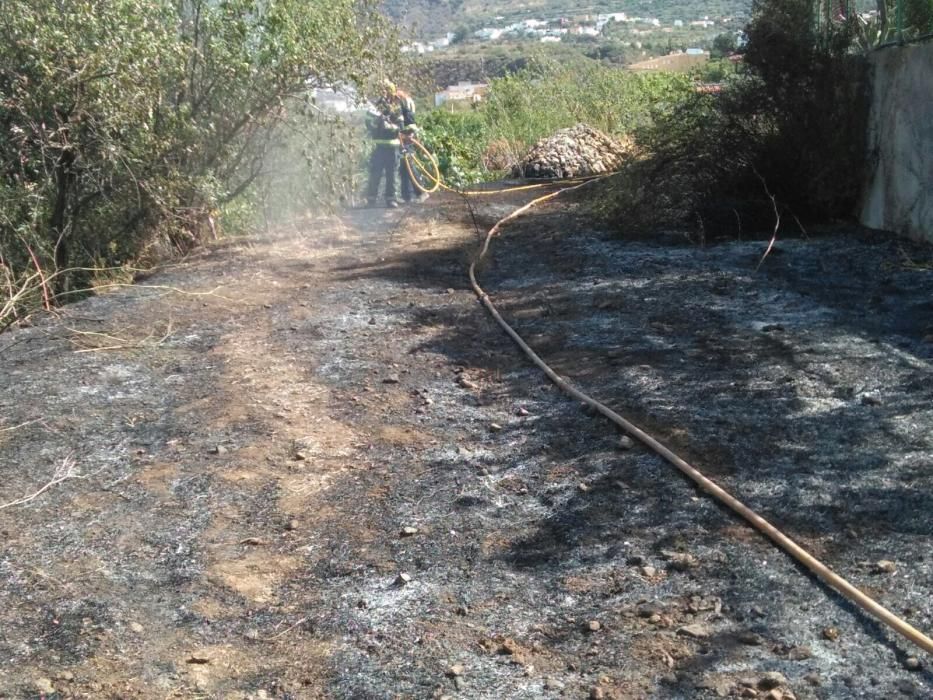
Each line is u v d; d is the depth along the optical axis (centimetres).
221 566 446
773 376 622
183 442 580
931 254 901
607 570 424
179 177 1112
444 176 1859
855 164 1047
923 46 921
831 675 345
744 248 978
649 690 344
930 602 382
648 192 1090
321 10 1188
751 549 430
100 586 430
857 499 465
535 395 629
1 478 538
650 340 708
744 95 1076
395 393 645
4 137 1001
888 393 586
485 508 486
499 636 383
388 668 368
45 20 977
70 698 355
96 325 823
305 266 1049
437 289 913
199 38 1149
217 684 365
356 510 492
